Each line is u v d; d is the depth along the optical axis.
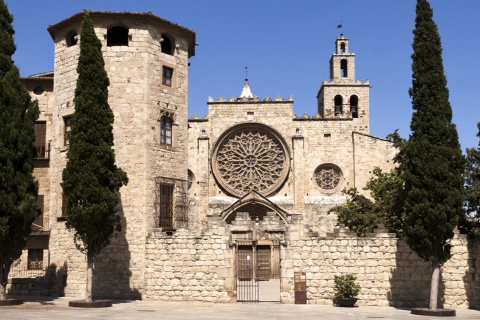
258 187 66.31
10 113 31.80
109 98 37.03
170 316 25.95
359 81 79.00
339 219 47.94
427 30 31.41
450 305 31.25
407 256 32.03
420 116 30.64
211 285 33.56
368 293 32.06
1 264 31.27
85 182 30.50
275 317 25.88
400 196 39.16
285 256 33.16
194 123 67.06
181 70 40.00
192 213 64.12
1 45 33.19
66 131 38.16
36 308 29.12
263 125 66.75
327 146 66.06
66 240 36.44
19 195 31.12
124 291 34.88
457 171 29.97
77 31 38.44
